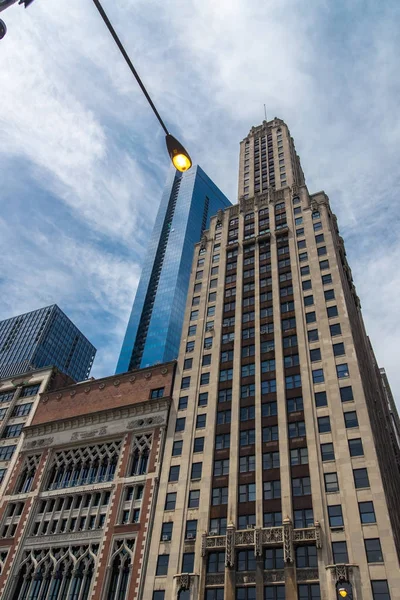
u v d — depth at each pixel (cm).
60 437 6506
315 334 5875
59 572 5106
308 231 7356
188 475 5209
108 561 4844
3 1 1095
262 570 4181
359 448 4584
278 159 10500
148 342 17212
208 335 6725
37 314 19275
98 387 6981
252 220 8294
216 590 4266
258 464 4950
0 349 18025
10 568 5306
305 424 5034
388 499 4416
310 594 3888
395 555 3778
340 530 4131
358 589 3703
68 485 5909
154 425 5897
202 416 5756
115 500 5356
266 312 6538
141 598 4412
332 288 6269
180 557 4569
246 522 4575
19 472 6394
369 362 7338
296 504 4481
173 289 18662
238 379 5912
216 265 7831
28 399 7588
